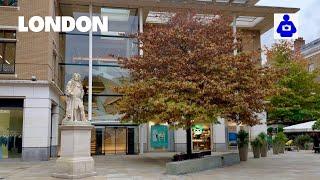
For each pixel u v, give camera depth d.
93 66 32.50
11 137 25.66
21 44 25.69
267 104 21.98
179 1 33.66
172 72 20.36
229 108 19.56
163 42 21.61
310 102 40.12
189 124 19.83
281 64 40.28
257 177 15.50
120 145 31.69
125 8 33.84
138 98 20.98
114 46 33.19
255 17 36.62
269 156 27.95
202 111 18.89
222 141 34.53
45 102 25.44
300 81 40.00
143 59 21.88
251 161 23.56
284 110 39.03
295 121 41.81
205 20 23.97
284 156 27.84
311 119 40.34
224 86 18.86
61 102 31.95
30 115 25.19
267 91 20.11
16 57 25.48
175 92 19.67
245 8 34.97
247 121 21.17
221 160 20.30
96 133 31.42
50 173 17.23
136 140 31.98
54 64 29.09
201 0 34.16
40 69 25.64
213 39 21.38
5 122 25.58
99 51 32.78
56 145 29.11
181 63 20.16
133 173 17.20
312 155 28.73
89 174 15.96
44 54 25.81
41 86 25.47
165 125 33.84
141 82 21.38
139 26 33.47
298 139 39.16
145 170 18.53
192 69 20.05
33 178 15.44
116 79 32.53
